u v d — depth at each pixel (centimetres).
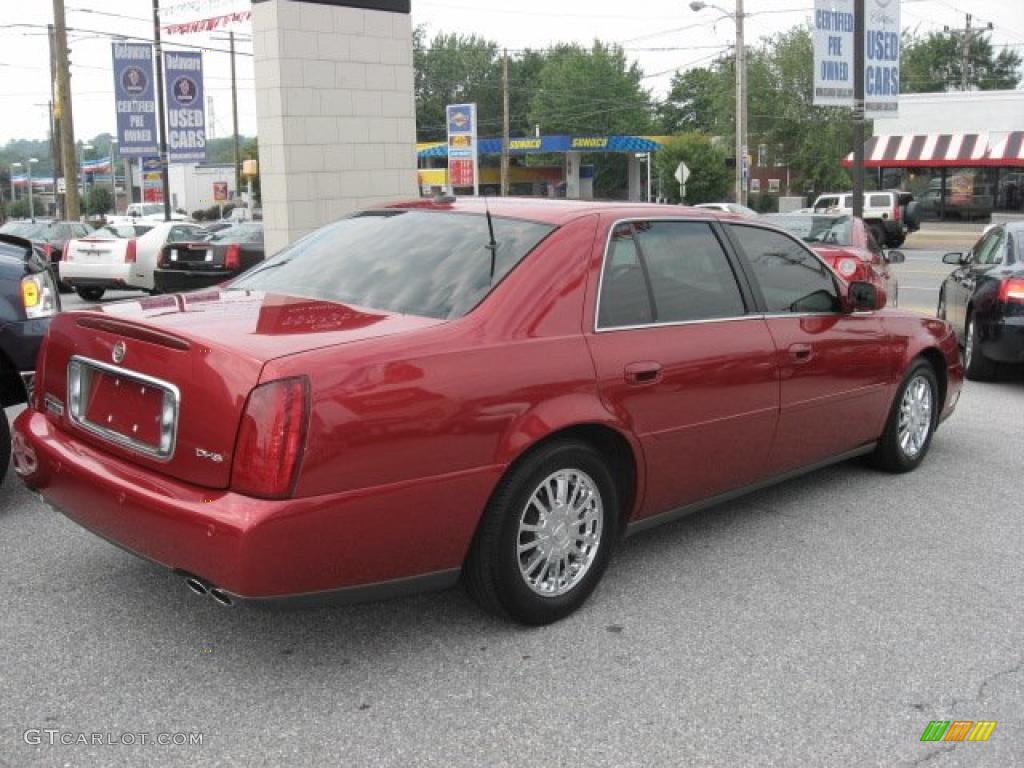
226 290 432
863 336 539
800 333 493
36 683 343
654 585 436
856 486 586
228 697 336
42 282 575
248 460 313
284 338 336
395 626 391
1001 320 871
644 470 418
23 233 2183
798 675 357
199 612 400
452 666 360
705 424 439
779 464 496
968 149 4147
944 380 628
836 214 1238
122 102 2359
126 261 1706
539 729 320
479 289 380
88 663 358
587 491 397
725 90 5584
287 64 1237
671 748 311
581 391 383
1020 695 347
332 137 1295
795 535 502
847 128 5138
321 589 325
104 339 371
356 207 1332
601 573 411
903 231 3378
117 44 2339
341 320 362
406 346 341
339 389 320
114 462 360
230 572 311
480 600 380
